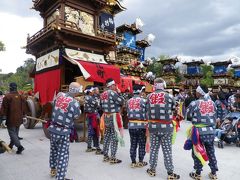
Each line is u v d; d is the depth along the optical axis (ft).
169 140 16.19
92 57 44.91
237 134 27.20
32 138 30.22
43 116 29.94
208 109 16.03
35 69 50.26
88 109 23.63
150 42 108.88
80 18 45.24
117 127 19.25
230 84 137.28
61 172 14.43
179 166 19.27
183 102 45.42
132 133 18.69
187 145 16.48
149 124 16.76
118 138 19.12
